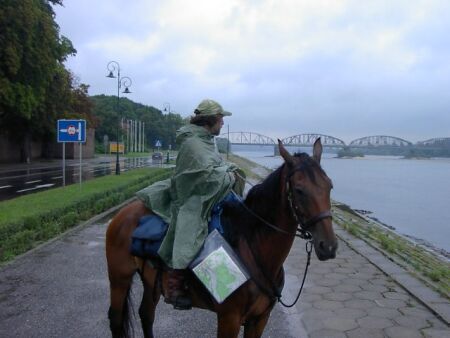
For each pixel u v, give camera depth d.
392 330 5.94
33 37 35.38
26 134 47.97
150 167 43.31
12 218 10.69
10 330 5.86
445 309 6.55
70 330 5.88
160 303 6.98
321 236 3.51
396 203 31.52
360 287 7.82
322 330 5.96
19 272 8.48
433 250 15.31
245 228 4.10
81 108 66.06
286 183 3.78
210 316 6.48
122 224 4.75
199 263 3.89
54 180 28.16
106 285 7.74
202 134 4.17
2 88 33.38
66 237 11.65
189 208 4.05
